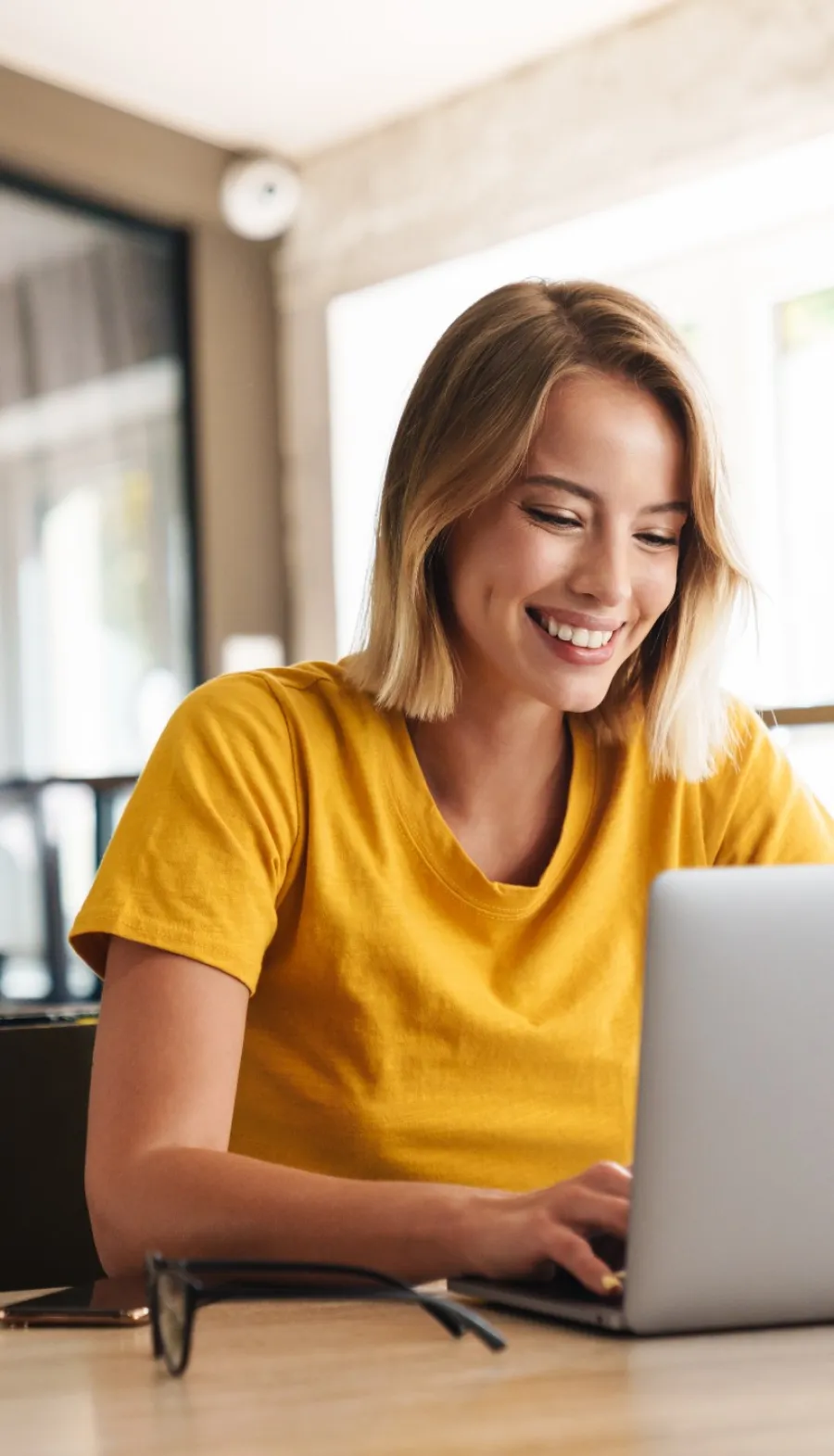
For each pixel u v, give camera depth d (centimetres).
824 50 344
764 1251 76
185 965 108
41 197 426
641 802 135
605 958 128
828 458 376
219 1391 67
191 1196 91
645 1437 58
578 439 120
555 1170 122
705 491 125
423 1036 120
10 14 380
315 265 447
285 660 462
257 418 459
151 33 388
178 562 450
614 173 379
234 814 116
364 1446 58
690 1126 74
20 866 404
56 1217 122
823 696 375
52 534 423
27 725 413
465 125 410
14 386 418
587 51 385
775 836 139
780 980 76
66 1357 75
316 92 416
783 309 384
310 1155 119
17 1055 122
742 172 360
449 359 126
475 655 127
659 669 133
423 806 124
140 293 447
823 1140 76
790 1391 65
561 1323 80
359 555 448
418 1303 77
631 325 122
